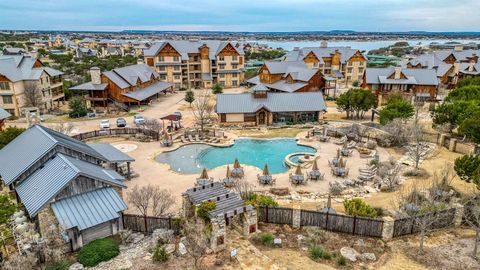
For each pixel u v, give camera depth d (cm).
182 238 2438
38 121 3900
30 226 2544
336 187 3481
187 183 3766
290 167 4328
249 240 2453
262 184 3731
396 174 3612
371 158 4525
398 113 5622
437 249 2359
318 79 8538
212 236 2288
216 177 3956
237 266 2145
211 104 8200
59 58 15275
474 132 4309
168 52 10319
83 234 2427
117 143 5272
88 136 5419
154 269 2128
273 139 5503
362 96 6512
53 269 2111
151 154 4769
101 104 7831
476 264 2173
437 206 2664
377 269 2138
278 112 6322
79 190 2573
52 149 2875
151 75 9194
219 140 5388
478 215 2345
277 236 2516
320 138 5288
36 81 7350
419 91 8288
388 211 2938
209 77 10906
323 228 2612
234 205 2525
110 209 2534
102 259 2238
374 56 19712
